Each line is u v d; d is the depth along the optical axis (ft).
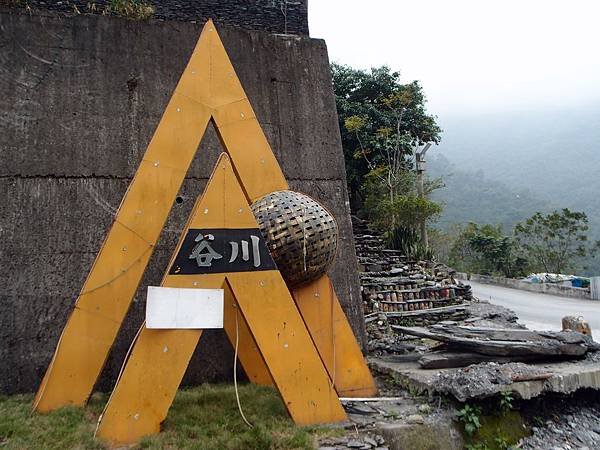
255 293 13.66
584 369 16.47
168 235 20.81
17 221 19.03
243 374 20.29
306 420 13.30
